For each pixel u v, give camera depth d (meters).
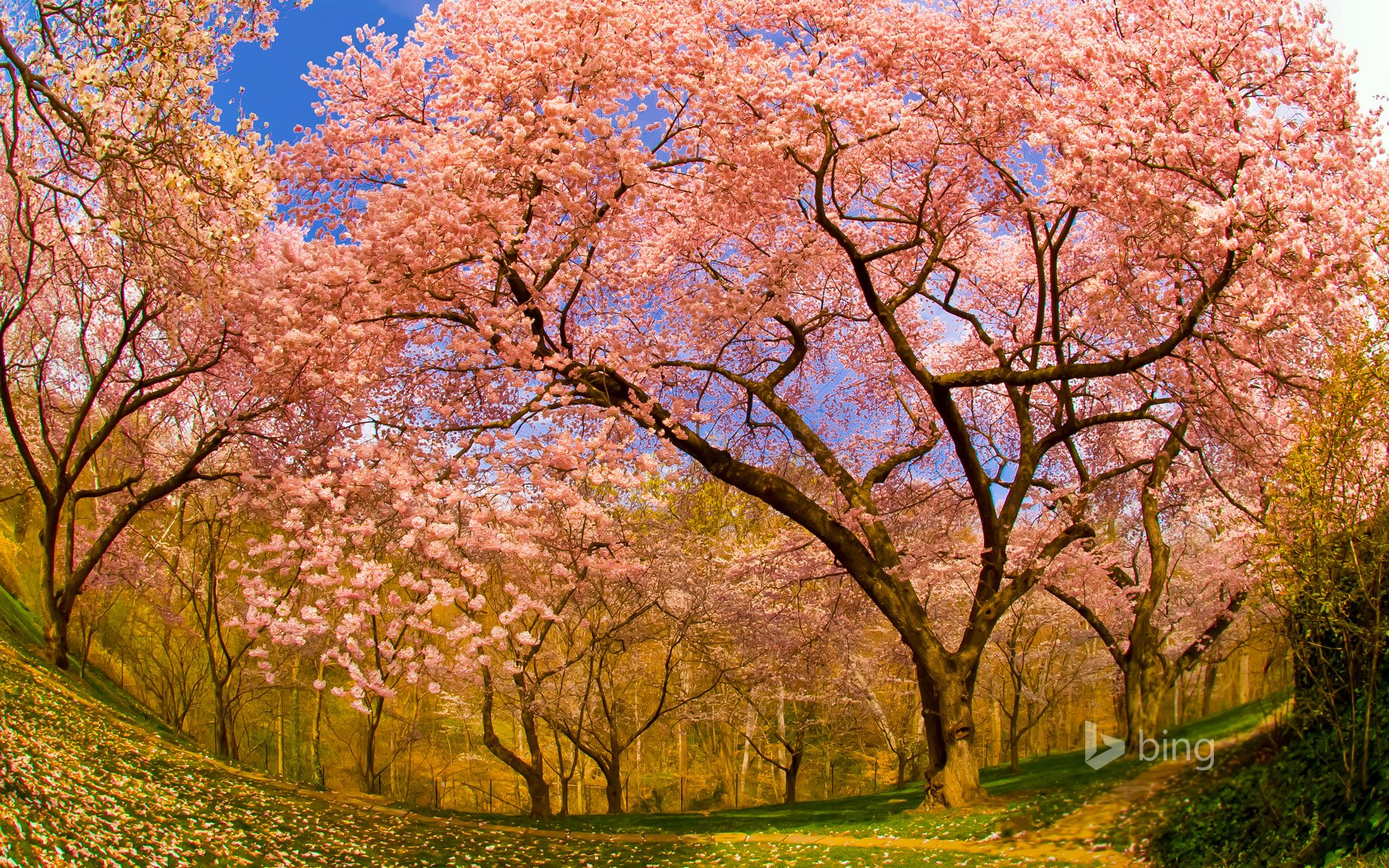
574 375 13.63
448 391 16.09
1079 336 17.14
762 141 14.73
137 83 10.37
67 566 19.39
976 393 21.88
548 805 20.62
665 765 35.94
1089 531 17.17
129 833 9.30
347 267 12.77
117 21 10.18
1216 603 16.31
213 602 23.89
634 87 14.52
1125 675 15.41
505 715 29.36
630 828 16.86
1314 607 7.48
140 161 10.58
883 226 19.42
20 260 18.28
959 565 22.20
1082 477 18.47
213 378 20.14
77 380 23.31
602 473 13.14
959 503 21.80
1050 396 20.81
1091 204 13.98
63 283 18.61
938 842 12.02
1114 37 13.78
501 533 13.18
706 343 18.14
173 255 11.66
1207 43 12.84
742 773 32.66
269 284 14.15
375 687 12.35
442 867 11.80
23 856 7.50
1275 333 13.48
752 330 17.14
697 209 17.03
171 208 11.19
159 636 28.75
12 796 8.75
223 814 11.69
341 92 15.76
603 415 14.00
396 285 13.12
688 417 14.72
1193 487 19.08
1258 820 6.21
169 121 10.83
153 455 23.69
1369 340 8.70
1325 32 12.36
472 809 32.62
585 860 13.27
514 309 13.58
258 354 14.34
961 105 16.34
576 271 13.87
